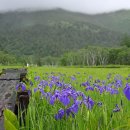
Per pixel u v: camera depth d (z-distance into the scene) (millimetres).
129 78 15797
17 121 4445
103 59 140625
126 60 132375
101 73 26969
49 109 5984
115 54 139250
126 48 140000
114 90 7391
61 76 17156
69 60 147375
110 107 6148
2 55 139125
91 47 148250
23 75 9930
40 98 6395
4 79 9227
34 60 160250
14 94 5859
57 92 4926
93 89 7742
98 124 4688
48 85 7320
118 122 5004
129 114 5430
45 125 5227
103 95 7500
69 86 6586
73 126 4551
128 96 3961
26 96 5141
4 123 3867
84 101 4953
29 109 5176
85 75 21375
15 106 5188
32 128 4891
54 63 159875
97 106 5973
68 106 4906
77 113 4785
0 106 4902
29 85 8180
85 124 4719
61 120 4875
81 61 145375
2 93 6039
